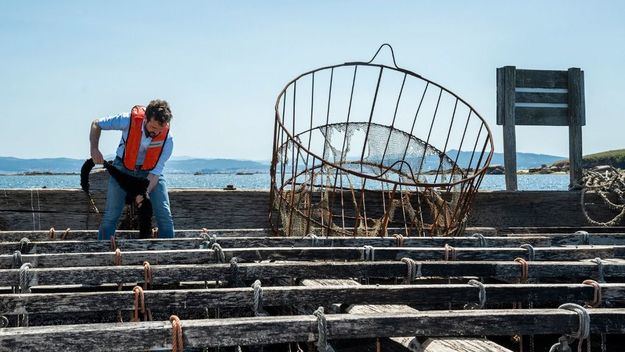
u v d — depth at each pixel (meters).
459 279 6.01
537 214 9.53
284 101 7.69
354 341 4.26
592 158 98.12
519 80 10.65
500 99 10.52
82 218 8.52
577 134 10.70
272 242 6.05
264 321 3.09
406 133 8.21
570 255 5.65
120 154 6.25
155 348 2.95
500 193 9.41
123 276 4.43
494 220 9.40
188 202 8.66
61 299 3.59
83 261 5.06
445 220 7.38
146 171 6.27
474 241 6.27
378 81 8.27
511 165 10.43
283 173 7.21
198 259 5.23
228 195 8.77
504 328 3.32
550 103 10.73
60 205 8.47
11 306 3.54
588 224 9.68
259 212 8.85
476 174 6.80
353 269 4.75
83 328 2.91
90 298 3.62
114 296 3.65
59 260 5.01
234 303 3.75
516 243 6.40
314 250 5.41
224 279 4.60
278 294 3.77
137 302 3.64
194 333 2.99
